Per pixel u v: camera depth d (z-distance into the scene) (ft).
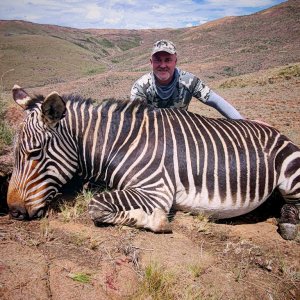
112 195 10.10
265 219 12.73
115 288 7.72
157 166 10.66
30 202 9.98
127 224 10.12
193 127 11.46
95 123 11.04
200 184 10.96
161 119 11.37
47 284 7.36
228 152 11.20
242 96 43.39
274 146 11.85
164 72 13.74
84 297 7.25
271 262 9.79
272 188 11.66
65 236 9.37
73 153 10.77
